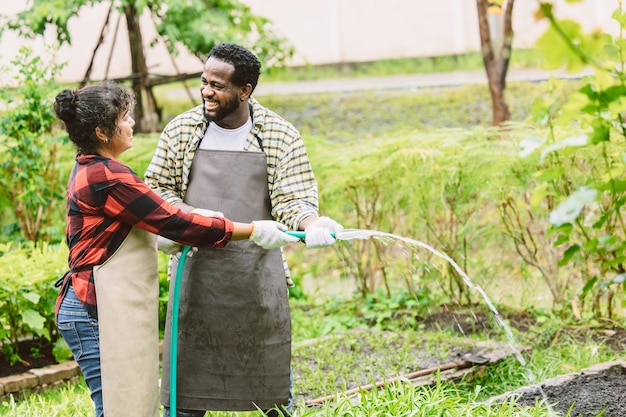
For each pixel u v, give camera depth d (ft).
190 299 13.69
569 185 21.24
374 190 24.31
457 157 22.36
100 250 12.07
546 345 20.35
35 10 30.86
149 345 12.37
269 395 13.87
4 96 23.56
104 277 12.01
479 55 54.60
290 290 26.16
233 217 13.58
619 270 20.84
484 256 23.68
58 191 25.32
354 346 20.42
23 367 19.65
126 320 12.05
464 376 17.56
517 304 24.06
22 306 19.84
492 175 21.91
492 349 19.29
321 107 47.26
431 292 24.39
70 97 12.06
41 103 23.68
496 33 30.71
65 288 12.32
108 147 12.29
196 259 13.65
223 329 13.69
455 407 14.16
